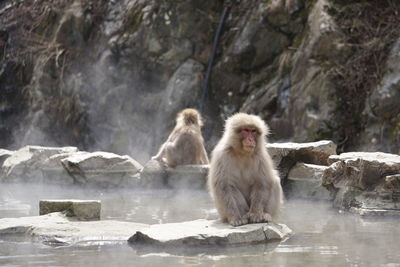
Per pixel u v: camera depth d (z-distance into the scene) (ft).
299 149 38.75
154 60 76.28
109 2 83.56
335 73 61.36
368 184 32.37
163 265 20.63
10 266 20.67
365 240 24.82
